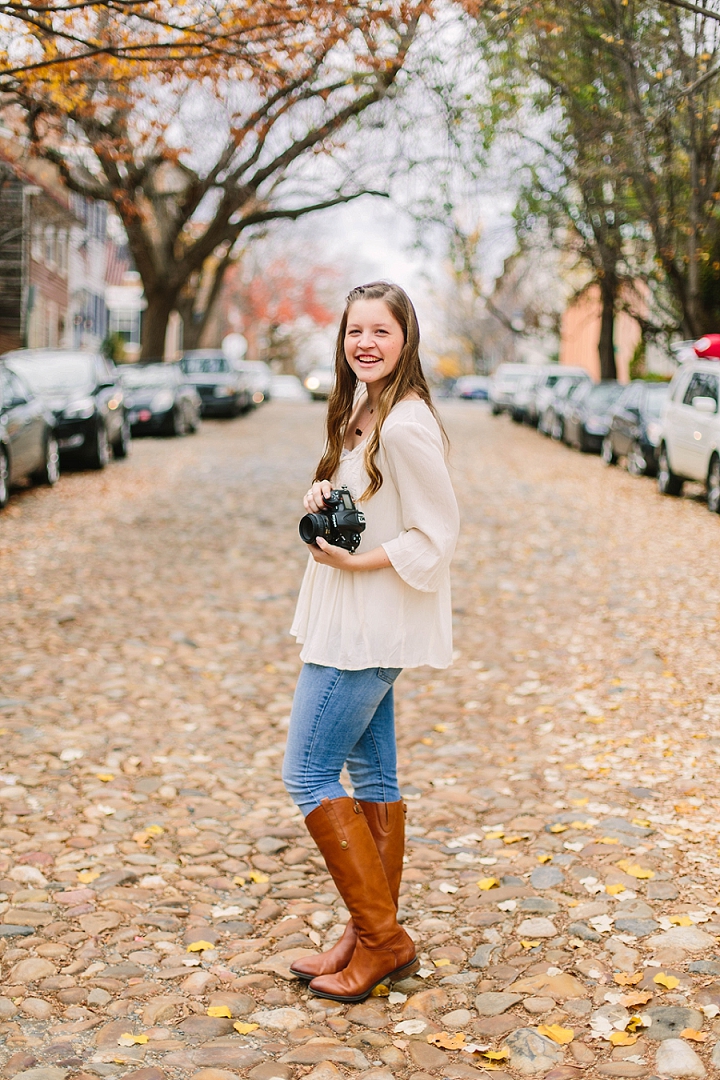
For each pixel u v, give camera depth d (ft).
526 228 52.08
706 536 35.99
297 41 22.38
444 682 21.75
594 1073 8.80
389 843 10.67
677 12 29.45
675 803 14.82
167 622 25.66
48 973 10.80
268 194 69.36
